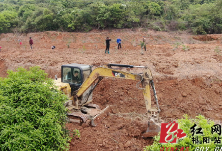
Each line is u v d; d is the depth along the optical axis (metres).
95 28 24.92
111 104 9.37
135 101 9.30
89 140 6.35
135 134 6.67
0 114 4.01
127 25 24.34
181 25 24.06
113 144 6.18
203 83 10.05
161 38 22.08
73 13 25.08
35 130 4.07
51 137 4.18
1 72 13.80
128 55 14.69
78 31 24.72
